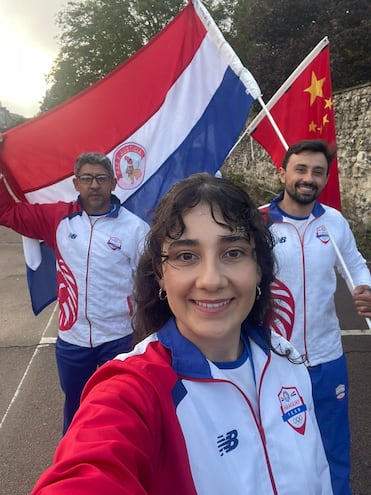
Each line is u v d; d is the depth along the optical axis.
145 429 0.96
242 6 22.02
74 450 0.87
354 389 3.75
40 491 0.81
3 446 3.11
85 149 3.26
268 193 13.55
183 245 1.04
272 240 1.20
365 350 4.41
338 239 2.55
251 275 1.07
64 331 2.86
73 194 3.27
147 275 1.23
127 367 1.05
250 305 1.09
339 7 13.80
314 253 2.39
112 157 3.26
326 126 3.10
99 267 2.74
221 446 1.04
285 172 2.45
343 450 2.44
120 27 24.73
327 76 3.07
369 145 8.70
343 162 9.70
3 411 3.53
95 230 2.77
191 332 1.11
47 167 3.24
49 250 3.38
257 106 15.52
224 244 1.03
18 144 3.20
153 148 3.26
